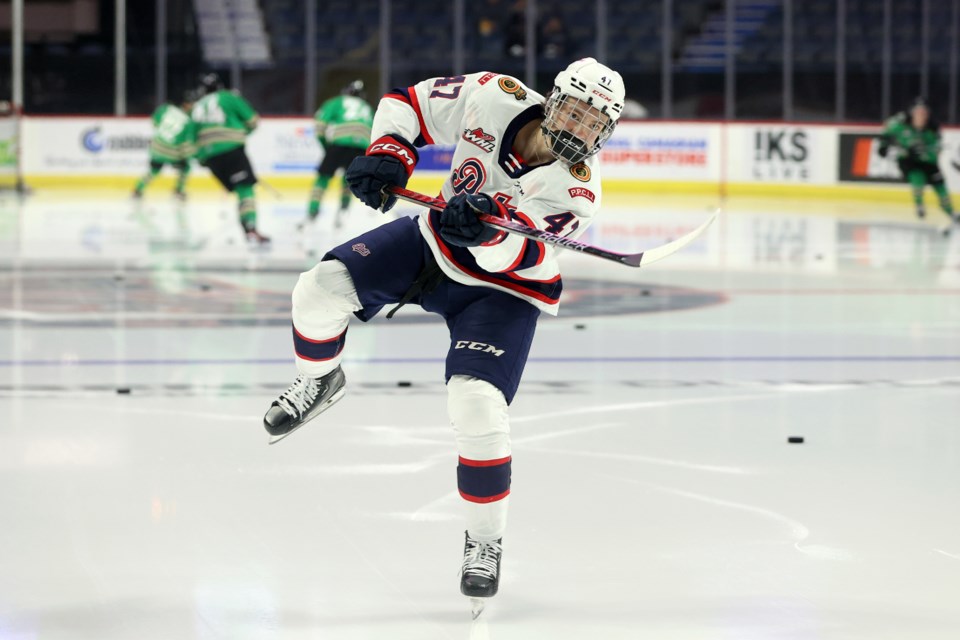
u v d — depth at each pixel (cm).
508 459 923
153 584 977
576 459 1386
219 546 1073
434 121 961
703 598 959
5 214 4934
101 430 1497
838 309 2644
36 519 1145
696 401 1702
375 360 1984
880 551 1073
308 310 947
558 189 923
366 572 1012
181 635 876
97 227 4444
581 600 955
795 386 1812
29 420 1545
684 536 1112
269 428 990
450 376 923
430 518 1160
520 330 930
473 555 923
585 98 886
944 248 4047
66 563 1024
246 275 3122
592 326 2384
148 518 1151
